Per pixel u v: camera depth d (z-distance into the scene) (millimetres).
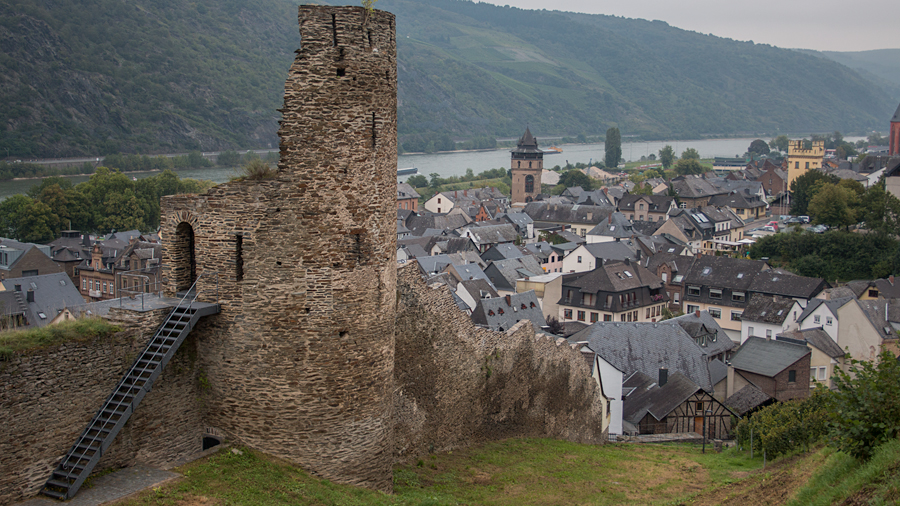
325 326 24344
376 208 25156
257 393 24469
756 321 94375
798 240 129250
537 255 133500
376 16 24562
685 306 105938
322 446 24609
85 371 21672
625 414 56281
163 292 25781
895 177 141625
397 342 31188
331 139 23984
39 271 97000
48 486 20734
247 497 22312
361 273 24906
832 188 139000
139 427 23438
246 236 24125
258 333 24266
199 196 24672
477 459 34531
